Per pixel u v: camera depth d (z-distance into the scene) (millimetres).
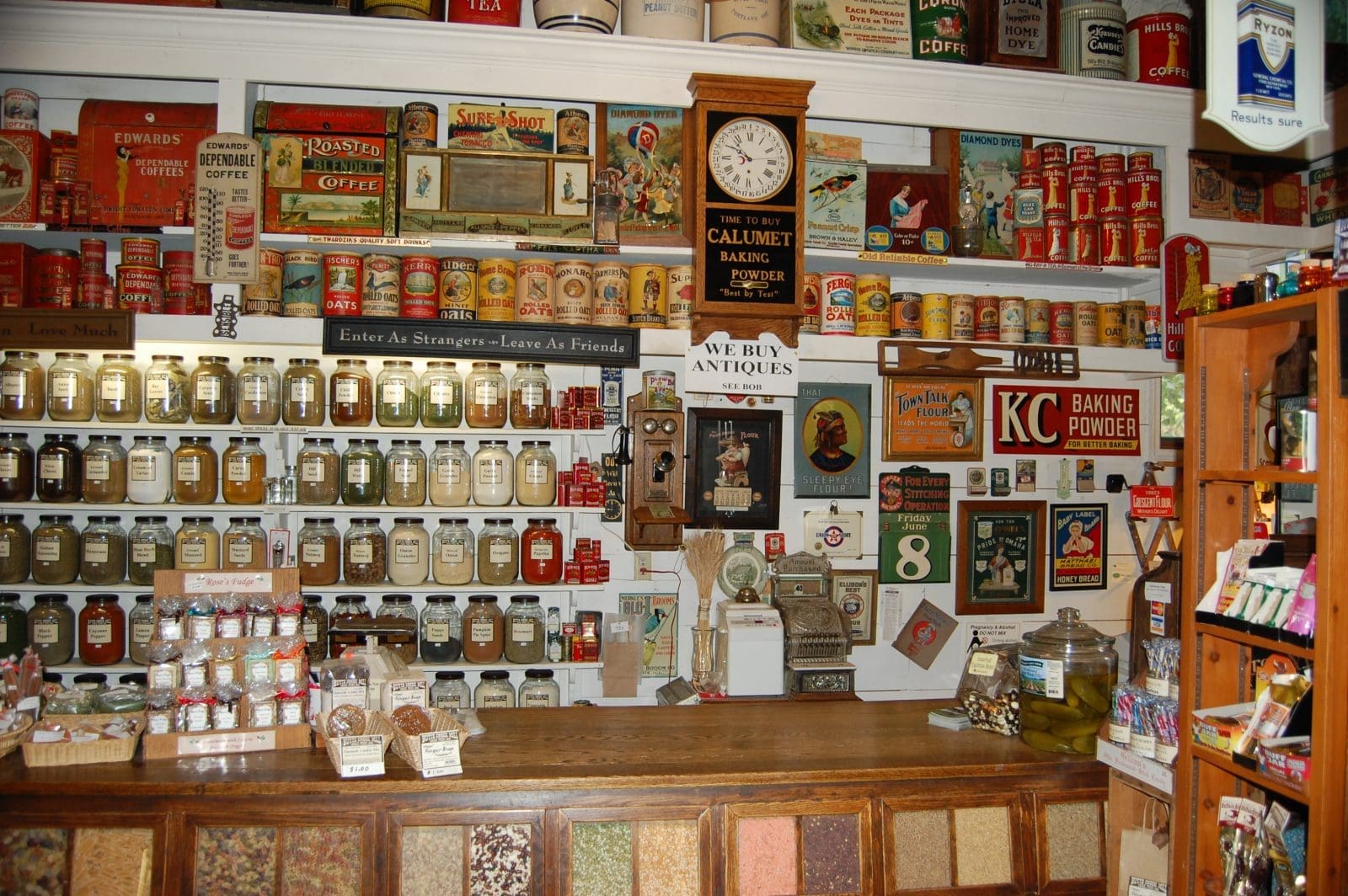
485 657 2881
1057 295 3436
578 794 2105
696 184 2814
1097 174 3131
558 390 3139
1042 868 2225
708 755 2273
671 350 2838
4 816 1994
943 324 3070
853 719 2613
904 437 3320
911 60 2898
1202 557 1942
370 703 2291
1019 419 3436
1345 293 1593
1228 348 1957
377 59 2707
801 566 3041
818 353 2947
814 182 2953
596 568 2959
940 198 3055
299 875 2023
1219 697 1942
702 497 3188
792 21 2912
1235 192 3195
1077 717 2320
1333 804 1596
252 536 2809
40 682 2369
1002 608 3389
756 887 2133
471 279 2803
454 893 2055
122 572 2828
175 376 2777
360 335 2701
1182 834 1932
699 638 2957
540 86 2779
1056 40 3031
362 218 2707
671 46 2793
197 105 2715
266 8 2643
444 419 2871
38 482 2738
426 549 2898
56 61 2602
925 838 2203
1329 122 3057
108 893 1988
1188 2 3459
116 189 2658
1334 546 1607
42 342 2592
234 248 2623
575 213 2799
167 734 2162
